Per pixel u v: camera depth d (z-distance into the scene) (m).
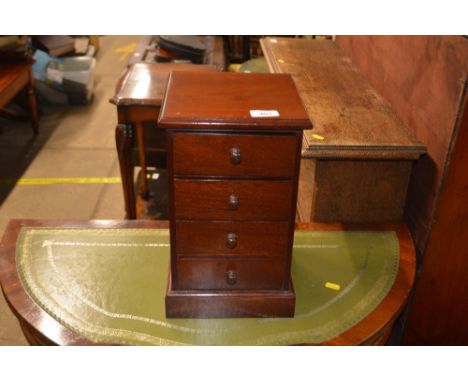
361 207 1.65
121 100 2.11
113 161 3.51
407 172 1.58
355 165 1.56
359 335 1.28
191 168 1.15
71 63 4.34
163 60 2.93
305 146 1.46
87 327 1.27
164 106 1.14
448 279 1.59
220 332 1.28
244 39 4.11
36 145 3.70
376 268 1.50
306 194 1.82
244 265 1.29
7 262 1.46
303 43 2.45
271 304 1.31
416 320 1.69
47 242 1.55
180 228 1.22
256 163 1.15
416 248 1.61
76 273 1.44
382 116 1.65
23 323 1.34
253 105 1.17
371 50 2.02
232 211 1.21
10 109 4.10
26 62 3.52
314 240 1.60
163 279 1.44
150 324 1.29
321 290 1.42
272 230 1.24
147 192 2.65
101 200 3.05
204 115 1.10
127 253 1.53
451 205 1.45
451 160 1.38
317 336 1.27
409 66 1.64
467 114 1.32
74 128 3.97
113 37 6.24
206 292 1.30
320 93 1.82
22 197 3.06
